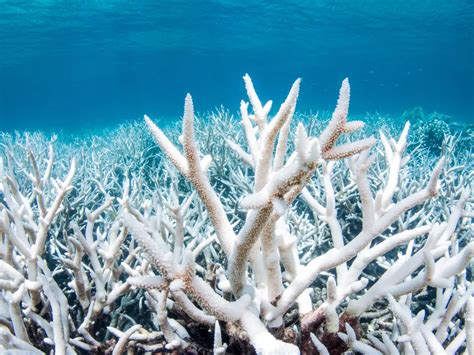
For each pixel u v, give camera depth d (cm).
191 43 5706
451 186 530
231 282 194
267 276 199
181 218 230
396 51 7156
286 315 239
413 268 204
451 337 252
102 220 448
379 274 388
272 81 13538
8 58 5438
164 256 161
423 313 184
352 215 461
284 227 223
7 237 247
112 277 285
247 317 177
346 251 190
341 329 214
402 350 216
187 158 175
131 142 918
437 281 186
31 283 232
